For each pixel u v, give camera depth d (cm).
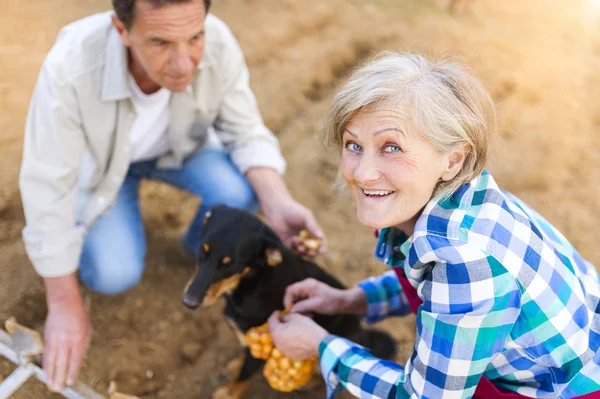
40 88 252
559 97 540
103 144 269
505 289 162
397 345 333
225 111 310
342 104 165
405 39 593
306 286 258
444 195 173
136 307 346
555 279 173
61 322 257
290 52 554
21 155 414
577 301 178
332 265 381
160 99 274
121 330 334
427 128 156
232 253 248
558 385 179
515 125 501
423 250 169
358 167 166
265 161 313
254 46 552
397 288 257
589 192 448
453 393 171
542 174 454
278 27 585
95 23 262
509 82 545
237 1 623
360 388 195
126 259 304
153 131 292
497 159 462
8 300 331
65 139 255
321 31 598
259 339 258
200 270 249
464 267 161
